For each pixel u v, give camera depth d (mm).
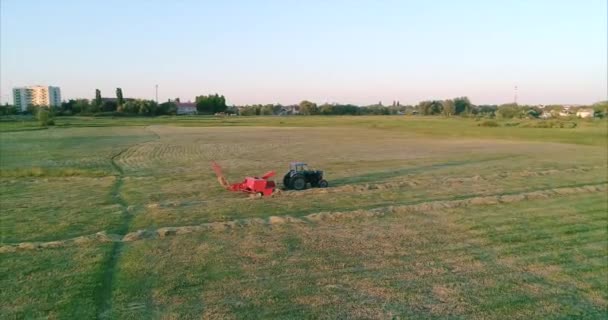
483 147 52344
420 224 17141
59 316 9547
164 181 27531
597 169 32969
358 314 9797
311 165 35438
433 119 139625
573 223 17344
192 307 10039
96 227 16562
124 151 46500
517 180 27891
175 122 116938
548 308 10242
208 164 36188
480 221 17594
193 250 13922
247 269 12367
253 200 21562
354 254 13664
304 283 11453
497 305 10336
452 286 11367
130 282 11383
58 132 76250
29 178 28531
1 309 9867
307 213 18922
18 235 15539
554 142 59500
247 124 111562
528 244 14781
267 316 9656
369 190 24297
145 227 16641
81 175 29844
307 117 166750
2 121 110875
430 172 31703
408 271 12336
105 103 167625
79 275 11758
